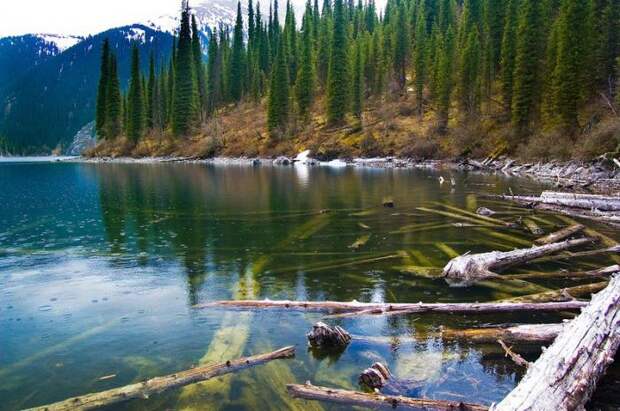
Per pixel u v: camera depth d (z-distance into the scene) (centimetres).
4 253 1330
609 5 5147
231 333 737
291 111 8900
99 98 10581
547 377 483
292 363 633
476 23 8575
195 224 1784
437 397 551
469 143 6153
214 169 5725
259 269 1151
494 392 562
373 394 539
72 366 643
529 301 867
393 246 1393
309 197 2598
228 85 11269
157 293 970
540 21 5509
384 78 9081
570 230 1510
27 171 5459
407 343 700
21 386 590
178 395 548
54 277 1091
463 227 1673
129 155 9281
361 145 7225
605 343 582
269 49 11988
